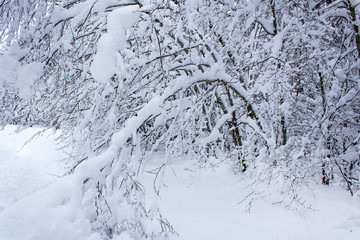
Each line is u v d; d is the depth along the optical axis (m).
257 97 6.00
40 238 2.58
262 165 5.80
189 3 4.76
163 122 5.43
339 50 6.50
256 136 6.77
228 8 5.85
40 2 4.91
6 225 2.54
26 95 4.86
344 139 6.63
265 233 4.57
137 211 4.30
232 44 5.88
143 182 7.11
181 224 5.03
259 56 5.55
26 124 6.37
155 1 4.85
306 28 5.35
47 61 5.19
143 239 4.29
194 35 6.08
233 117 7.25
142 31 5.16
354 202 5.34
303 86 6.91
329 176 6.25
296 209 5.18
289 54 5.98
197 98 6.35
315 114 6.69
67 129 7.44
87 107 6.40
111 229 4.00
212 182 6.76
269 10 6.01
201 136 7.13
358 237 4.23
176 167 8.00
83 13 4.91
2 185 8.20
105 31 5.44
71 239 2.80
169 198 6.11
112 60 4.09
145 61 5.45
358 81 6.24
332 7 6.07
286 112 5.75
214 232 4.73
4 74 4.69
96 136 6.02
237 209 5.49
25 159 10.93
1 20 5.05
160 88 6.02
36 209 2.79
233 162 7.20
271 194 5.82
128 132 4.49
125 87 5.26
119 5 5.24
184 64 5.93
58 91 6.43
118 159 4.36
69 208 3.00
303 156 6.05
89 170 3.58
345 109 6.64
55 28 5.30
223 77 6.05
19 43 5.13
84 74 5.49
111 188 4.14
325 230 4.53
